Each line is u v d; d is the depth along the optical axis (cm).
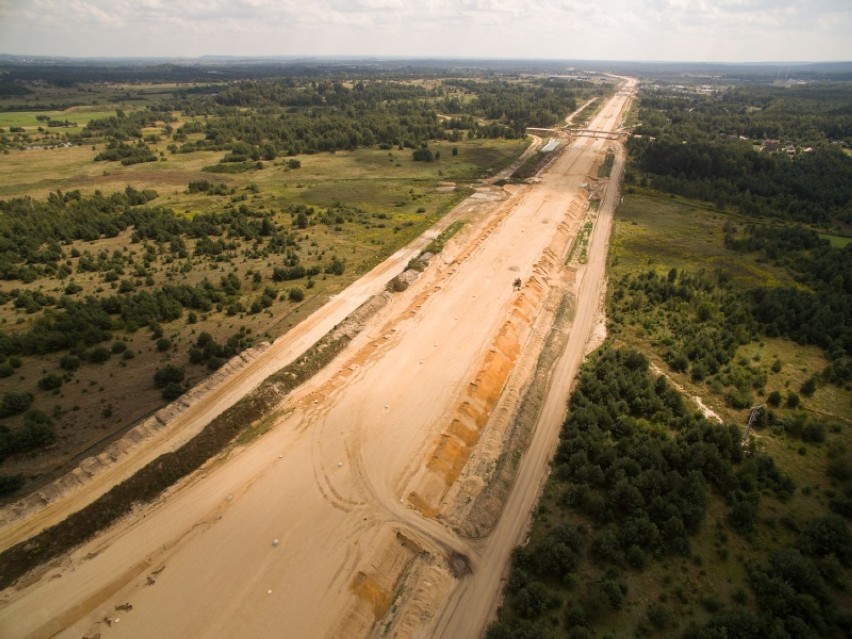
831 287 7638
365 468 4606
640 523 3847
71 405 5141
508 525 4141
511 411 5416
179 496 4291
